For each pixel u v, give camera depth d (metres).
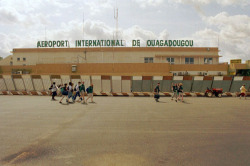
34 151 5.34
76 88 16.83
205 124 8.63
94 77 25.02
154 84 25.02
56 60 36.94
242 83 24.30
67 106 14.42
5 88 25.89
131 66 31.11
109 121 9.23
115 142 6.12
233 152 5.32
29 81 25.45
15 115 10.69
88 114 11.10
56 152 5.27
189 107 14.11
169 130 7.60
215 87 24.44
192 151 5.38
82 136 6.76
